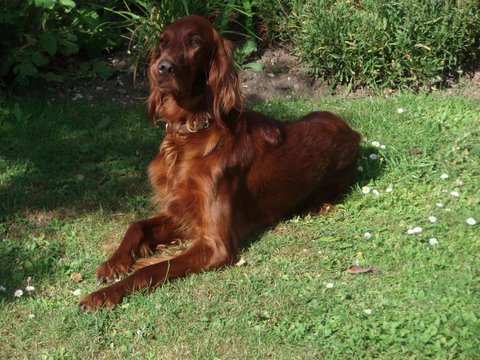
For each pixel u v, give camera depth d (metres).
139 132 4.14
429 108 4.25
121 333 3.04
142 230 3.42
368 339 2.99
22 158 3.92
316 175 3.62
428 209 3.58
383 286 3.21
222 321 3.08
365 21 4.33
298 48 4.48
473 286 3.17
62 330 3.04
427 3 4.34
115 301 3.13
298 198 3.61
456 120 4.15
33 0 4.20
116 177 3.85
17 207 3.64
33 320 3.07
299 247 3.44
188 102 3.37
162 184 3.50
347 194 3.74
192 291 3.20
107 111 4.27
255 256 3.38
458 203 3.61
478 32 4.43
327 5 4.48
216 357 2.96
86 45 4.53
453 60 4.47
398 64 4.36
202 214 3.38
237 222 3.46
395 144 3.99
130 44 4.47
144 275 3.21
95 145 4.02
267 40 4.66
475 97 4.40
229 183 3.40
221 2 4.62
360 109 4.29
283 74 4.53
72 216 3.61
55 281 3.26
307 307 3.12
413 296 3.15
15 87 4.36
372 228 3.51
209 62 3.34
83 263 3.35
